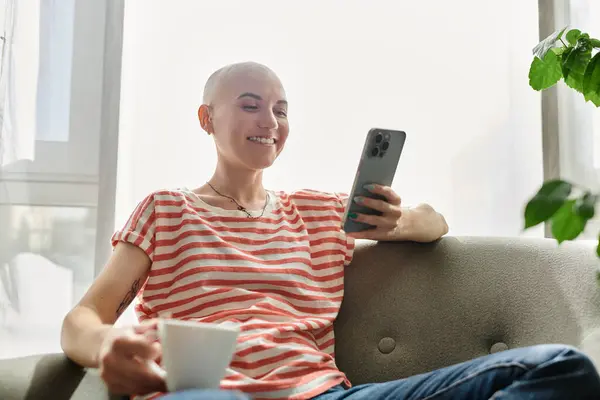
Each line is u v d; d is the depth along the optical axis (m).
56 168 1.65
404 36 1.84
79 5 1.69
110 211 1.67
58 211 1.64
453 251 1.45
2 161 1.61
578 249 1.43
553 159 1.81
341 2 1.83
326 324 1.32
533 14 1.85
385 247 1.47
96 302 1.22
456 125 1.83
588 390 0.87
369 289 1.42
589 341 1.20
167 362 0.80
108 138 1.68
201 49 1.78
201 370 0.79
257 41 1.80
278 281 1.32
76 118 1.67
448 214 1.82
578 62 1.29
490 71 1.85
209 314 1.26
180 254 1.30
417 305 1.40
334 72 1.81
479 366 0.94
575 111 1.81
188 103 1.77
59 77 1.67
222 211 1.38
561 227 0.69
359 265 1.45
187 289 1.27
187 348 0.78
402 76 1.83
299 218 1.43
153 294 1.29
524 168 1.84
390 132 1.31
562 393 0.86
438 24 1.84
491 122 1.84
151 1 1.77
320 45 1.81
